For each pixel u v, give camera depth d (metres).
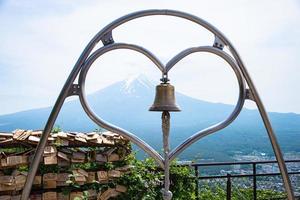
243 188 6.39
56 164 4.96
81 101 3.48
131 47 3.53
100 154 5.20
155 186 5.43
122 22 3.46
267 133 3.71
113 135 5.32
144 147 3.63
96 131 5.47
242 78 3.63
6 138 4.80
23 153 4.82
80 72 3.44
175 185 5.59
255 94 3.60
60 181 4.96
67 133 5.12
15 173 4.72
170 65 3.59
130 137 3.61
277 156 3.73
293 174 6.46
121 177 5.28
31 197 4.80
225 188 6.04
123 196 5.27
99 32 3.43
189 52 3.58
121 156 5.34
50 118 3.45
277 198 6.22
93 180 5.13
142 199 5.29
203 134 3.66
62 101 3.43
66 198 4.96
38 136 4.92
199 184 5.90
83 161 5.10
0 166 4.67
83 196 4.96
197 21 3.56
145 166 5.52
